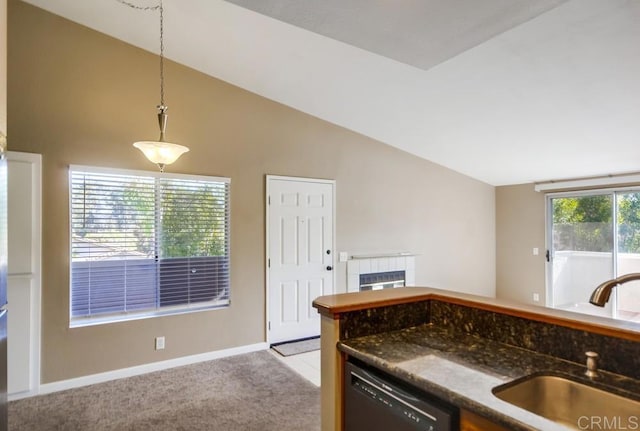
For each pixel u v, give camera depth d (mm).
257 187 4078
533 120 3689
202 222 3740
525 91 3174
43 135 3027
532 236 5836
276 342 4184
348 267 4727
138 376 3328
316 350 4023
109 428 2488
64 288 3086
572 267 5367
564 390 1249
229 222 3889
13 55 2939
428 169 5512
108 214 3291
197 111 3729
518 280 6000
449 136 4504
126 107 3379
